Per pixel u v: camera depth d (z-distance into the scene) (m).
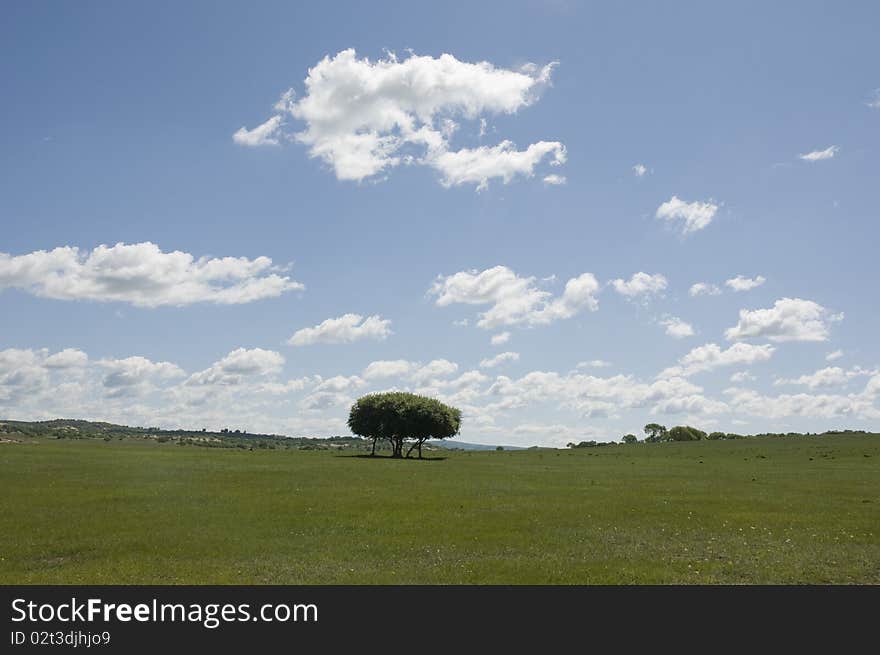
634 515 40.31
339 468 80.25
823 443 138.38
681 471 79.56
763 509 43.03
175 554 28.88
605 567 26.30
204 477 63.25
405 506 44.25
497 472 77.62
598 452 141.50
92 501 44.84
